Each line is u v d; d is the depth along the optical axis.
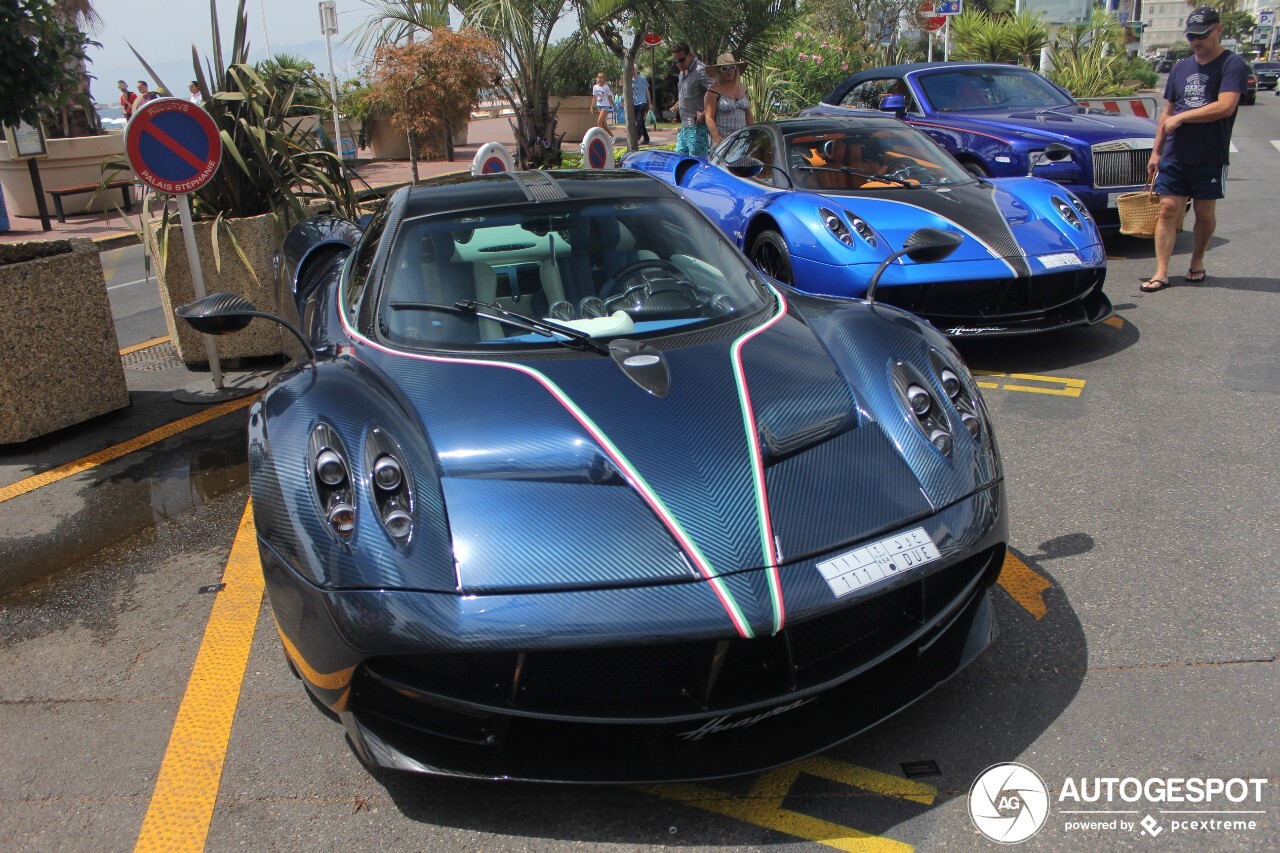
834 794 2.23
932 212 5.21
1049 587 3.01
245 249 5.72
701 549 2.08
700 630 1.96
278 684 2.76
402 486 2.20
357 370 2.62
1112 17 20.33
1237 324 5.55
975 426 2.53
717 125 9.27
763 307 3.05
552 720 2.05
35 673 2.86
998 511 2.37
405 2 11.21
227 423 4.91
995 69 9.09
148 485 4.19
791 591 2.03
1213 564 3.09
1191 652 2.65
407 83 10.77
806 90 16.17
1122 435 4.14
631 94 13.79
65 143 13.47
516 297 2.95
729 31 12.41
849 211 5.21
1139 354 5.16
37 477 4.33
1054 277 5.03
